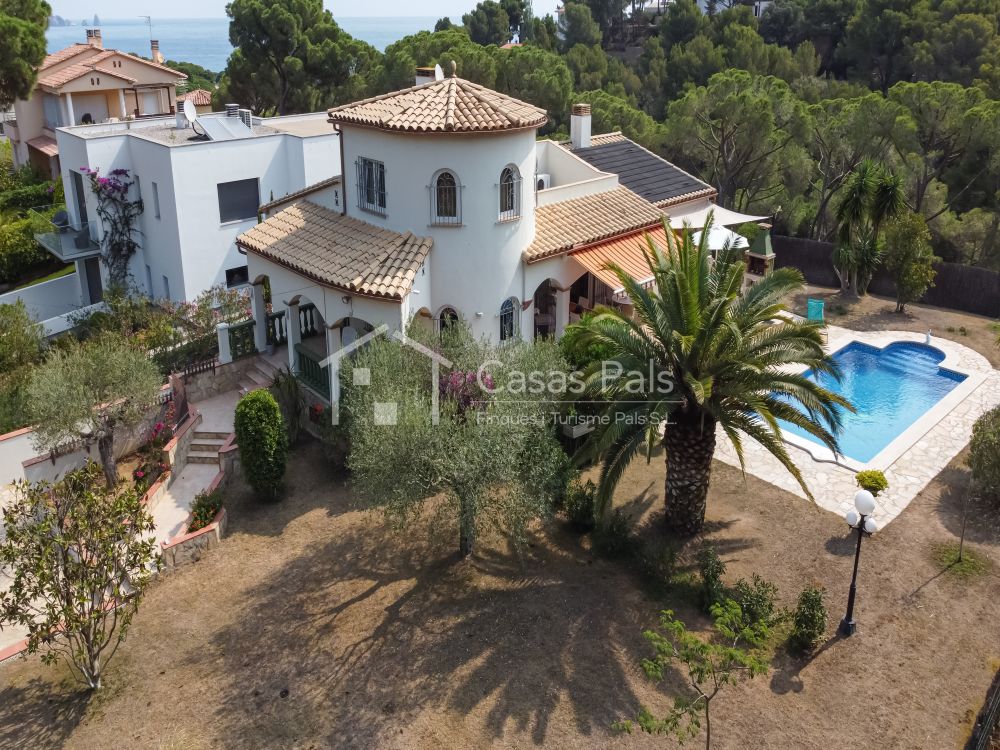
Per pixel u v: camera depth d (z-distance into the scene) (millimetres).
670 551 20922
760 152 49938
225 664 18484
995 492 23453
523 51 59875
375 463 18875
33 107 64312
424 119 25219
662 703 17141
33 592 16844
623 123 56812
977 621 19312
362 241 27094
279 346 31938
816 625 18234
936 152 46594
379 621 19547
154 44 71750
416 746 16172
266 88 65438
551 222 30250
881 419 30141
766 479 25344
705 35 83312
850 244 41188
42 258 50438
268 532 23094
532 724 16625
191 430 27406
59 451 25516
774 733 16422
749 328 20359
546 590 20453
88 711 17422
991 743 16000
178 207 37219
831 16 92312
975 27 68812
